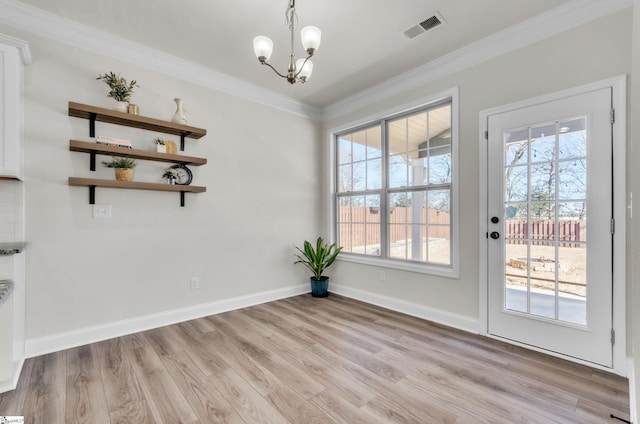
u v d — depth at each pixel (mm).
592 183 2027
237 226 3277
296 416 1525
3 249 1768
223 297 3162
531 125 2295
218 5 2078
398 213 3354
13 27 2096
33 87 2162
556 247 2184
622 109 1914
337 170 4098
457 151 2723
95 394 1699
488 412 1557
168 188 2633
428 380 1851
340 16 2193
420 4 2066
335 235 4082
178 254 2855
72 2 2041
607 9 1972
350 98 3684
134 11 2139
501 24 2293
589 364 2025
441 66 2818
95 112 2252
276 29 2354
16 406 1586
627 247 1896
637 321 1268
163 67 2754
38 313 2172
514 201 2395
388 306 3281
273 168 3609
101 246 2441
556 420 1492
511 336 2393
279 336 2516
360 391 1738
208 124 3053
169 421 1487
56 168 2244
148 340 2430
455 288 2738
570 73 2115
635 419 1386
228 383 1816
